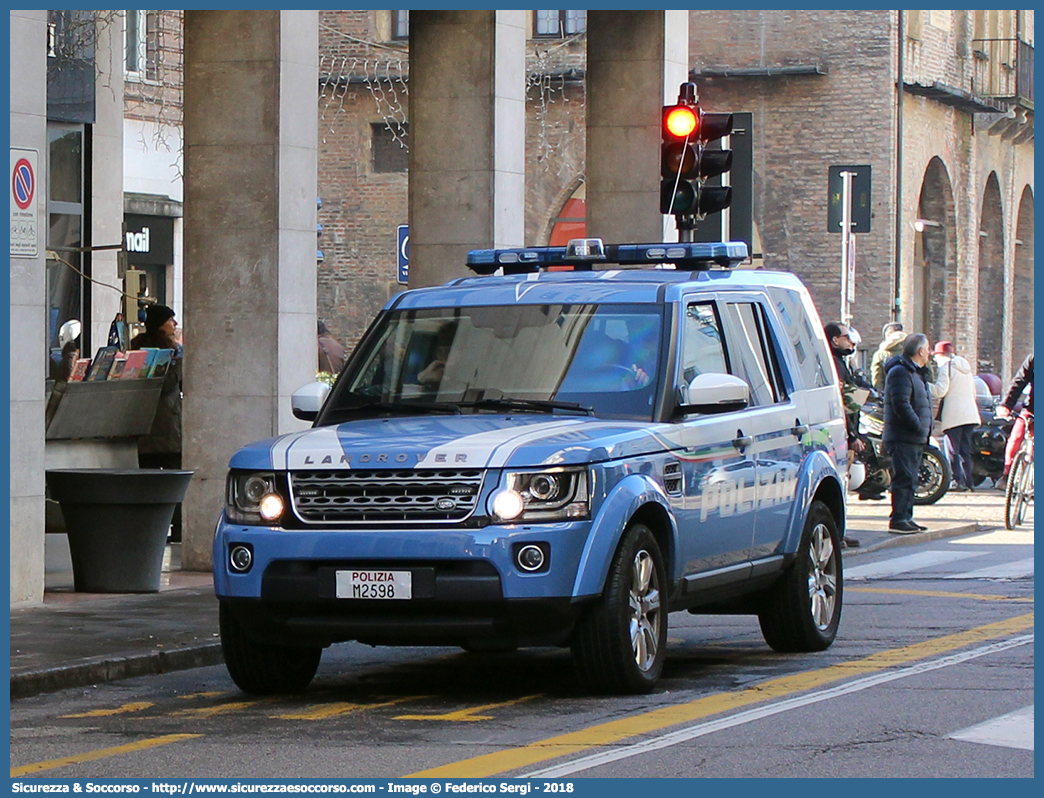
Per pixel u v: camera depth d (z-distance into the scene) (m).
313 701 21.25
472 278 24.59
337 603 20.16
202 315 34.16
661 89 45.44
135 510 30.92
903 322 85.25
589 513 20.14
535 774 16.62
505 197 39.91
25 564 29.03
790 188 84.81
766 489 24.09
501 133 39.72
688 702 20.61
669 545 21.56
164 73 67.94
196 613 28.16
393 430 21.22
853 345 41.41
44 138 29.30
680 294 23.17
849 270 52.56
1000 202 99.69
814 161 84.56
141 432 36.00
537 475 20.02
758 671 23.28
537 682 22.58
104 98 54.31
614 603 20.44
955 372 58.12
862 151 83.94
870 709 20.09
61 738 18.92
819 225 84.44
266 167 33.78
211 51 33.91
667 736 18.45
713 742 18.12
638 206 45.66
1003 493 58.75
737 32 85.12
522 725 19.20
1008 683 22.00
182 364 35.75
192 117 34.09
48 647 24.27
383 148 87.75
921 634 27.00
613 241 45.84
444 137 39.69
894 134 83.69
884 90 83.44
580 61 84.19
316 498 20.44
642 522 21.44
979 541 43.38
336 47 87.38
